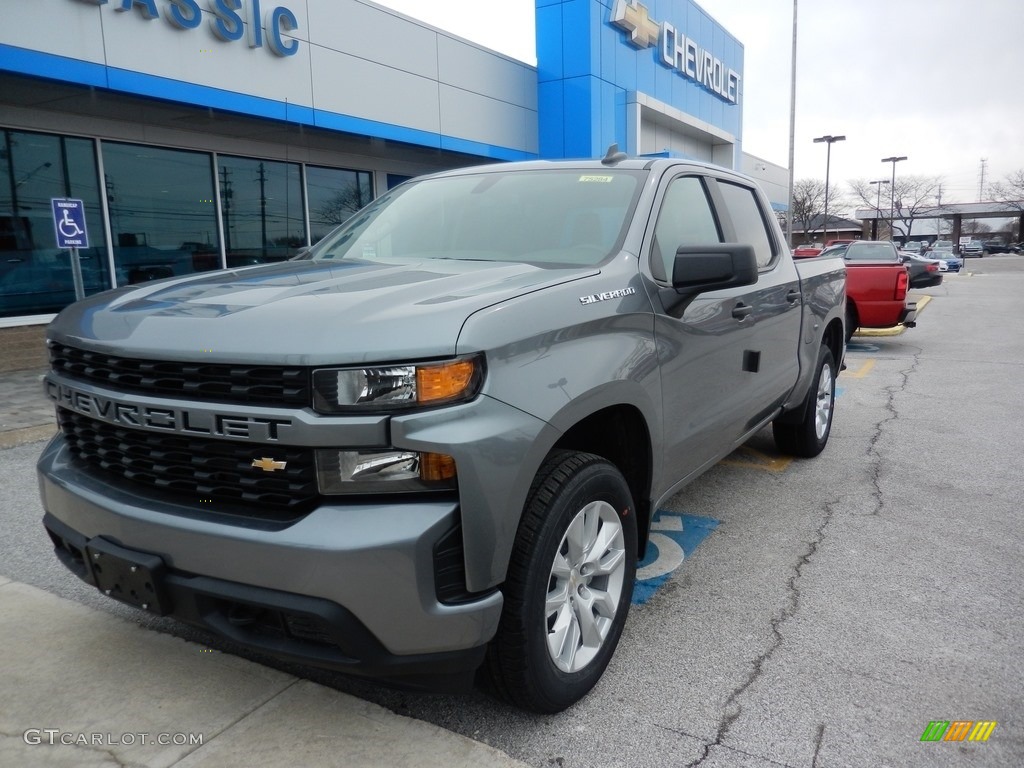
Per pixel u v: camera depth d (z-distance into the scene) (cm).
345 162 1532
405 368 206
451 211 363
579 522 258
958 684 280
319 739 245
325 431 205
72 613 329
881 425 681
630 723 258
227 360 214
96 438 253
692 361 330
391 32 1399
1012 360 1048
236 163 1333
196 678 280
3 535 422
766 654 302
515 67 1775
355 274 284
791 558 394
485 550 214
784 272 467
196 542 217
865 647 306
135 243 1198
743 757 241
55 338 269
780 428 556
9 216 1056
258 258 1384
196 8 1062
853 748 245
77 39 937
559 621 256
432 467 207
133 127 1172
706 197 394
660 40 2191
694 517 454
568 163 374
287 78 1209
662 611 338
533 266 294
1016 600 346
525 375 228
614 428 300
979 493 494
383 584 203
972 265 5644
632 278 295
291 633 217
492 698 272
